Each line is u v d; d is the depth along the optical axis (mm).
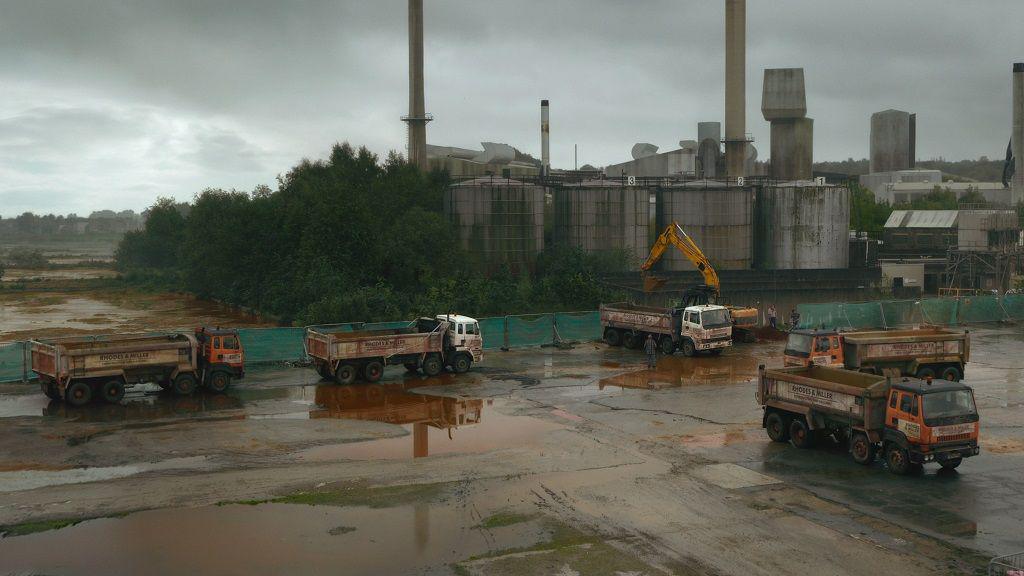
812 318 53500
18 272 150000
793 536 17859
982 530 18172
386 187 87938
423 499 20312
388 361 36906
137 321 70812
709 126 173250
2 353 34688
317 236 66375
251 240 79562
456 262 74250
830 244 97250
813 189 96562
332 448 25203
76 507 19562
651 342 40625
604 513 19375
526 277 71688
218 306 86500
